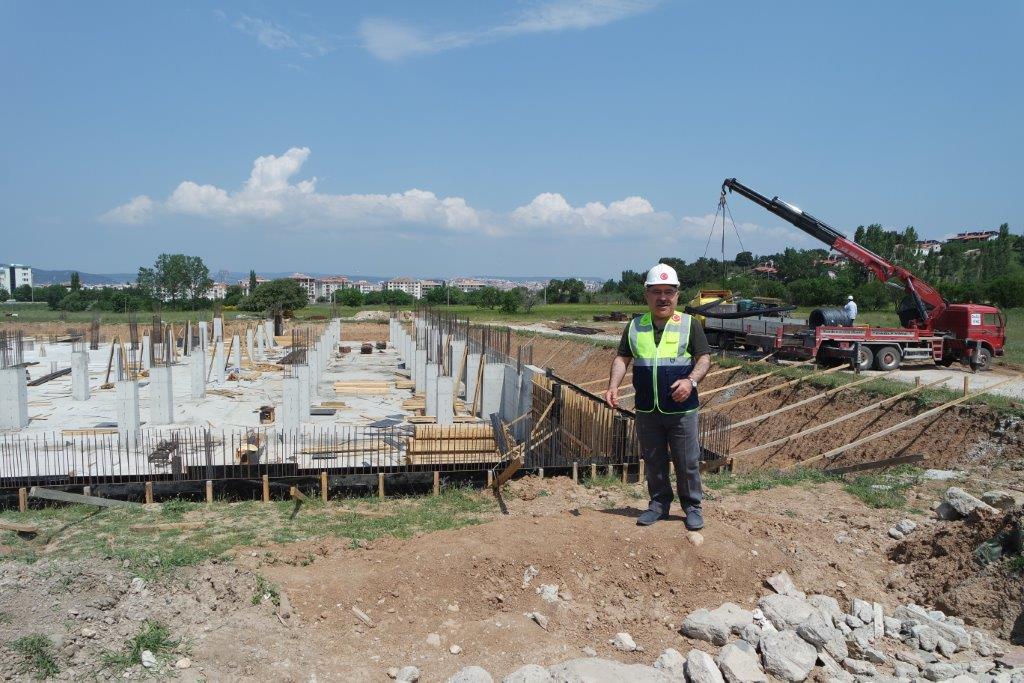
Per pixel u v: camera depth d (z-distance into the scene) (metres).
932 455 11.95
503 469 10.36
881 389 14.34
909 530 7.44
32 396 19.56
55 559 6.29
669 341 6.15
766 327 20.34
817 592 6.05
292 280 61.03
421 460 11.37
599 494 9.48
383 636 5.28
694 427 6.23
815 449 14.10
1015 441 11.07
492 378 18.41
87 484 9.42
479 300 75.75
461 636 5.27
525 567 5.96
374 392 22.03
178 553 6.55
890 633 5.54
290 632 5.22
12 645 4.69
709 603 5.77
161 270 84.31
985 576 5.91
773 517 7.71
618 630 5.49
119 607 5.36
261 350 30.67
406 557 6.11
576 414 12.71
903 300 19.94
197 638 5.06
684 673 4.72
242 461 10.84
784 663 4.84
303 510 8.88
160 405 16.17
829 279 50.50
